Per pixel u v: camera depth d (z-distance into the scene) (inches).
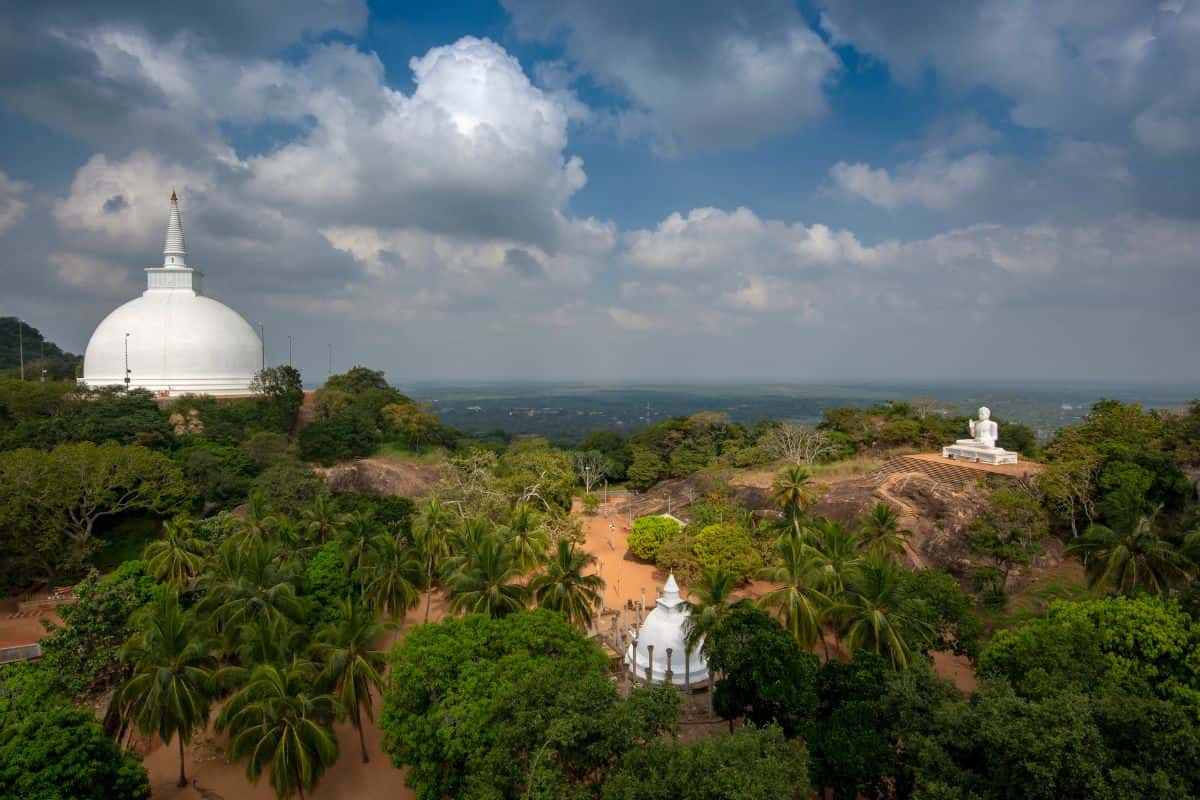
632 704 967.0
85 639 1373.0
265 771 1323.8
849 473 2930.6
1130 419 2506.2
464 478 2709.2
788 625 1489.9
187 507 2488.9
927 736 959.6
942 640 1519.4
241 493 2714.1
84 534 2220.7
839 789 1007.0
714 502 2714.1
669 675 1469.0
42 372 4308.6
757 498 2792.8
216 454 2815.0
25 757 895.1
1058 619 1312.7
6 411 2810.0
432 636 1251.2
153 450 2655.0
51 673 1244.5
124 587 1518.2
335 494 3078.2
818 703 1119.0
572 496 3545.8
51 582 2140.7
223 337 3769.7
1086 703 892.0
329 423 3410.4
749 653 1184.2
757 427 4402.1
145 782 1064.8
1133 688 1075.9
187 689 1182.9
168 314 3695.9
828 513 2524.6
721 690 1235.2
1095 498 2276.1
